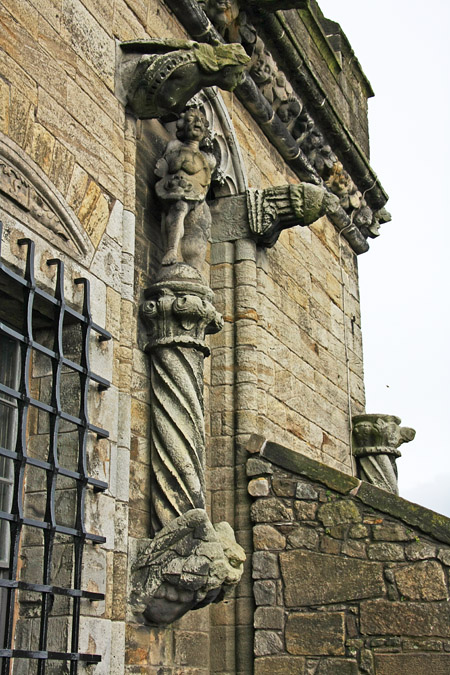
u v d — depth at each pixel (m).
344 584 7.68
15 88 5.91
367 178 12.26
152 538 6.88
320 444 10.36
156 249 7.85
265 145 10.15
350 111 13.23
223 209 9.14
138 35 7.66
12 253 5.65
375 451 11.66
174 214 7.73
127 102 7.25
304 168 10.87
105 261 6.60
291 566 7.87
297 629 7.70
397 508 7.72
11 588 5.11
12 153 5.78
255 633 7.78
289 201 8.96
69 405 6.13
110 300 6.60
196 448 7.09
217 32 8.91
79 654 5.59
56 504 5.98
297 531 7.95
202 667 7.70
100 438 6.25
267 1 9.10
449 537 7.52
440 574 7.45
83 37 6.77
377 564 7.63
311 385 10.36
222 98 9.09
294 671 7.59
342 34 13.18
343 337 11.75
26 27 6.13
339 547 7.79
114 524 6.36
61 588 5.51
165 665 7.08
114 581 6.29
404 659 7.34
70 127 6.42
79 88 6.61
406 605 7.46
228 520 8.21
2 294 5.83
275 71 9.83
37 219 5.95
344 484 7.93
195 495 6.96
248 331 8.79
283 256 10.16
